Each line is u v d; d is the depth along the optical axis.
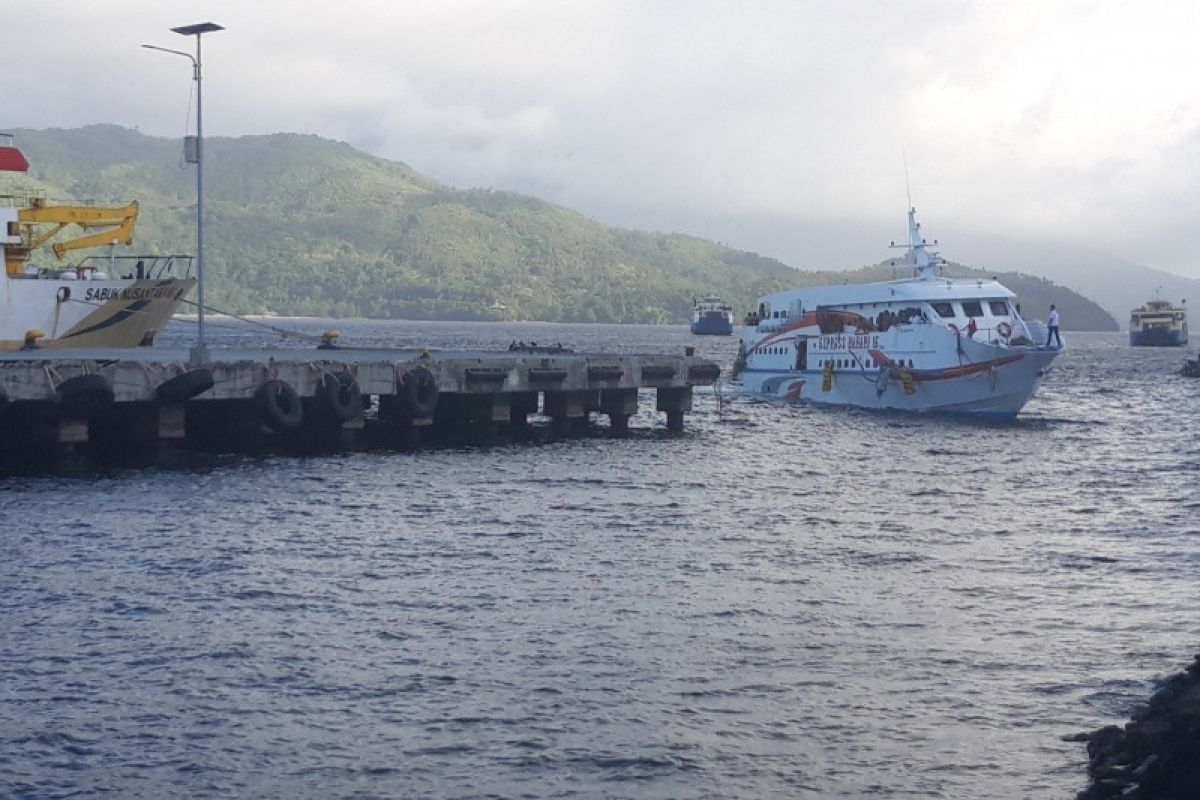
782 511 41.94
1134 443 66.69
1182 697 19.67
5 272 60.66
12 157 63.91
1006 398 73.44
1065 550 35.78
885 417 75.50
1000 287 77.19
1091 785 18.50
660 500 43.19
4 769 19.06
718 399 76.00
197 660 23.84
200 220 51.94
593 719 21.36
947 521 40.69
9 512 36.69
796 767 19.67
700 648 25.19
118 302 63.31
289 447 51.97
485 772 19.33
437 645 25.06
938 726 21.30
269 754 19.81
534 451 54.84
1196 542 37.25
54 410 45.56
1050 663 24.56
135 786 18.67
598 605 28.27
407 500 41.06
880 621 27.41
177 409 47.16
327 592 28.86
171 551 32.50
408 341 193.50
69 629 25.53
